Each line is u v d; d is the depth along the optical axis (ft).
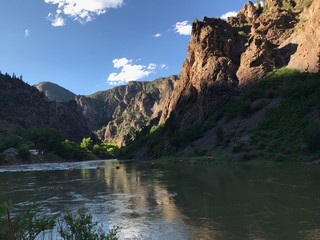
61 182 169.27
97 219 79.82
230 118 359.66
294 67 391.86
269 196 95.45
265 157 236.22
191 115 449.06
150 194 115.14
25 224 41.01
